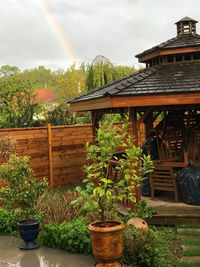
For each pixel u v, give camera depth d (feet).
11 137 33.12
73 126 40.24
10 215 25.52
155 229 23.97
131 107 25.52
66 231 21.44
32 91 54.65
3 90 51.88
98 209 18.43
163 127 29.63
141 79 26.17
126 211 26.43
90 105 28.58
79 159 40.83
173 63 28.99
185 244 21.16
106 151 18.20
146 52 30.76
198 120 30.76
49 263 19.15
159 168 29.04
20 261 19.53
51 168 37.88
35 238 21.84
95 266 17.56
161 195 31.12
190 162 27.96
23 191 22.40
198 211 25.64
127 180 18.44
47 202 26.53
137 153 19.29
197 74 26.22
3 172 22.77
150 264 18.22
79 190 18.20
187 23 31.68
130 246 18.65
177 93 23.67
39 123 55.83
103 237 16.53
